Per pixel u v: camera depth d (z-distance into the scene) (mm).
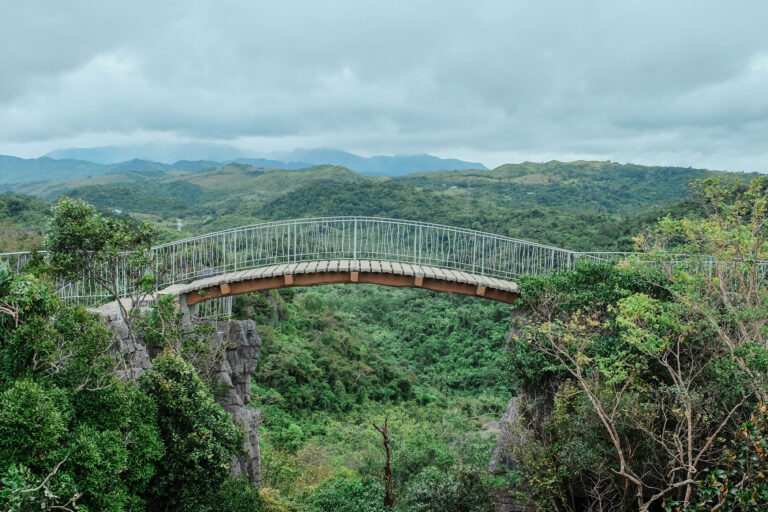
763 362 9852
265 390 35562
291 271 18719
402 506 16531
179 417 11180
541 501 13211
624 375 11555
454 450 23094
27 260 13906
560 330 13461
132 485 9727
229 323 21703
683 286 13266
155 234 13688
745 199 13453
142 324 14633
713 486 9188
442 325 54969
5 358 8320
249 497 12516
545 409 15102
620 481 13117
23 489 6609
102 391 9422
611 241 46031
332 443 30766
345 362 43312
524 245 19125
